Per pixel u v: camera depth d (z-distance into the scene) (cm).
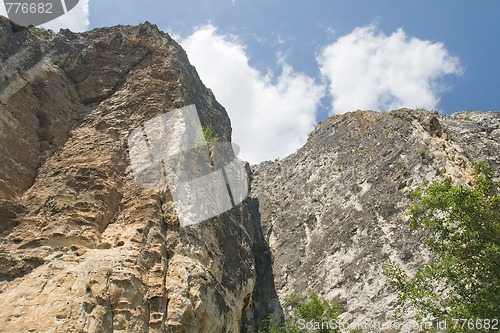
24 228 1420
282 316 1891
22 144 1675
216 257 1648
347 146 2592
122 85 2138
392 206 2006
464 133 2350
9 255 1314
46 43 2148
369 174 2272
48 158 1733
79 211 1488
